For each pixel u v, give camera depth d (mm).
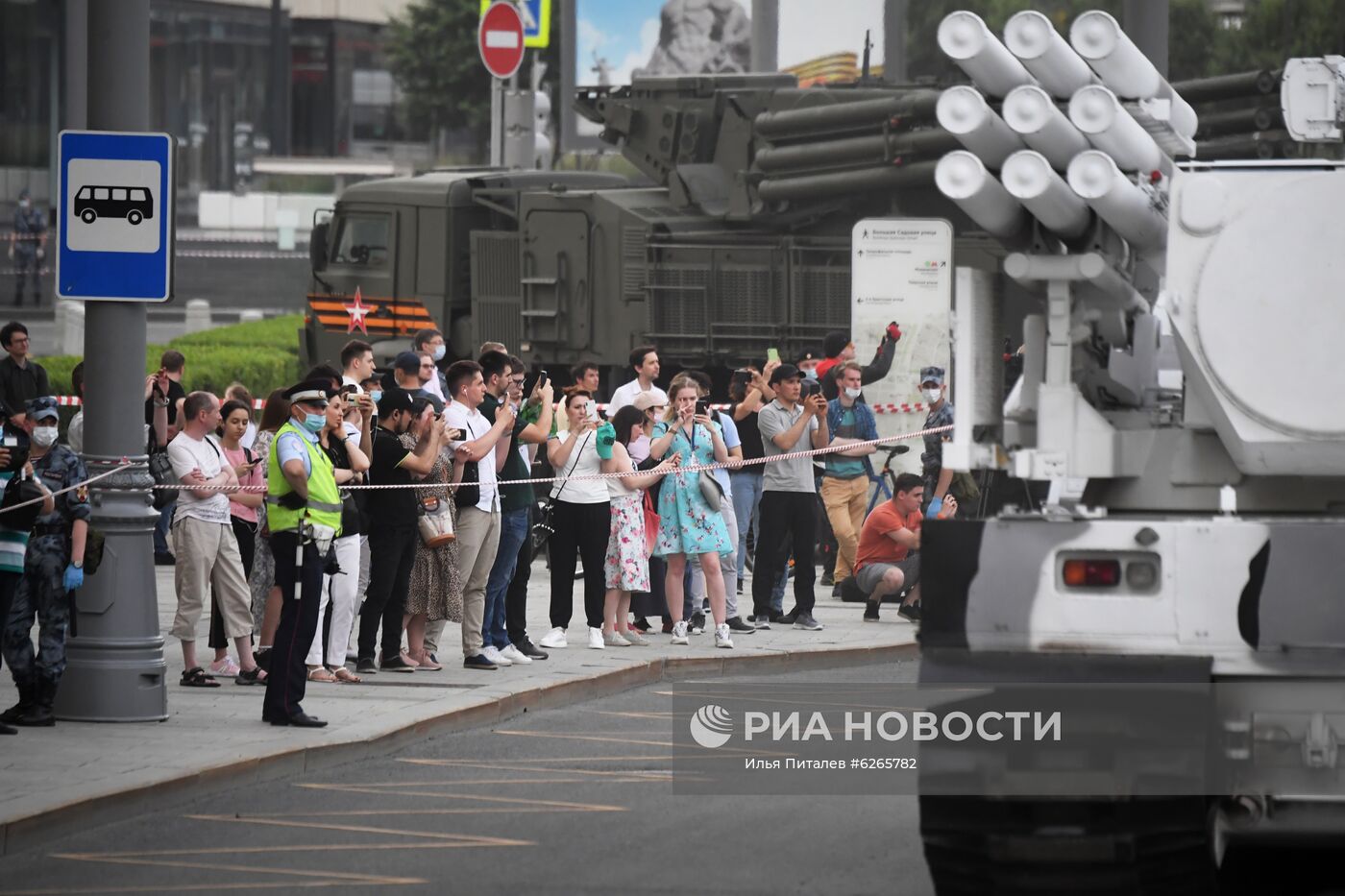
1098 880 26875
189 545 48438
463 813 36688
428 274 89438
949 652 26844
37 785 36531
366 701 46281
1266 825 26578
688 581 60188
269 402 51062
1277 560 25984
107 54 43531
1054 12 165375
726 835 34875
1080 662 26469
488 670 51250
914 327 73125
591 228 84000
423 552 50938
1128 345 30938
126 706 43219
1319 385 27141
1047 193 28344
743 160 84062
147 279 43656
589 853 33469
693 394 56531
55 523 42031
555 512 55344
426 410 49344
